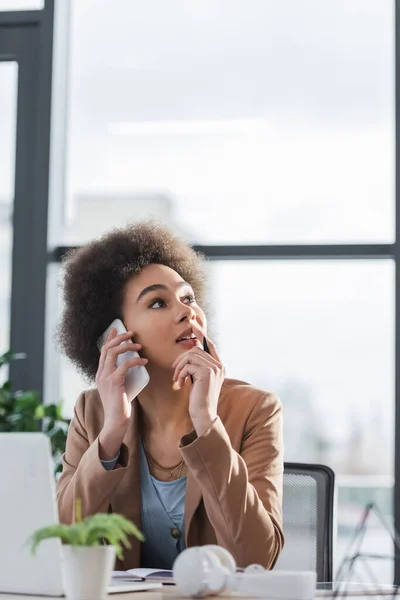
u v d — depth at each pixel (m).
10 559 1.44
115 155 3.70
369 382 3.45
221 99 3.66
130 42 3.75
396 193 3.45
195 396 1.84
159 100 3.70
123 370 1.93
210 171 3.63
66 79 3.77
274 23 3.66
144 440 2.04
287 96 3.62
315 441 3.45
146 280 2.09
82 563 1.33
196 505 1.89
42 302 3.61
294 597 1.44
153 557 1.99
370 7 3.61
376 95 3.56
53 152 3.71
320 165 3.56
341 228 3.52
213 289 3.56
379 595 1.58
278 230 3.56
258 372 3.51
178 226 3.62
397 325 3.38
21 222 3.70
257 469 1.95
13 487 1.43
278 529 1.86
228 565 1.46
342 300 3.50
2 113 3.80
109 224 3.68
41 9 3.77
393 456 3.35
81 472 1.84
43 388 3.58
